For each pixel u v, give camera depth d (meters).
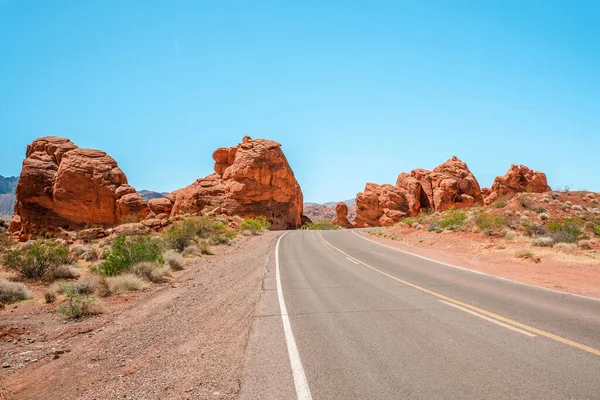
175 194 62.00
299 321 6.86
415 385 4.11
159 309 8.56
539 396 3.80
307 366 4.73
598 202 27.81
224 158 64.12
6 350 6.21
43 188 47.41
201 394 4.11
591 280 10.47
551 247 15.95
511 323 6.40
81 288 10.58
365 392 3.97
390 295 8.91
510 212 24.47
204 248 20.38
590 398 3.74
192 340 6.19
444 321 6.60
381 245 22.53
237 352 5.41
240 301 8.93
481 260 14.76
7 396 4.61
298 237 31.67
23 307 9.30
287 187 60.91
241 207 55.22
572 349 5.11
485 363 4.68
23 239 42.19
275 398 3.90
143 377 4.78
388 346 5.38
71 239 28.95
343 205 69.81
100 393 4.40
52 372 5.29
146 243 14.73
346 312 7.43
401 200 61.16
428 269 12.97
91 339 6.64
